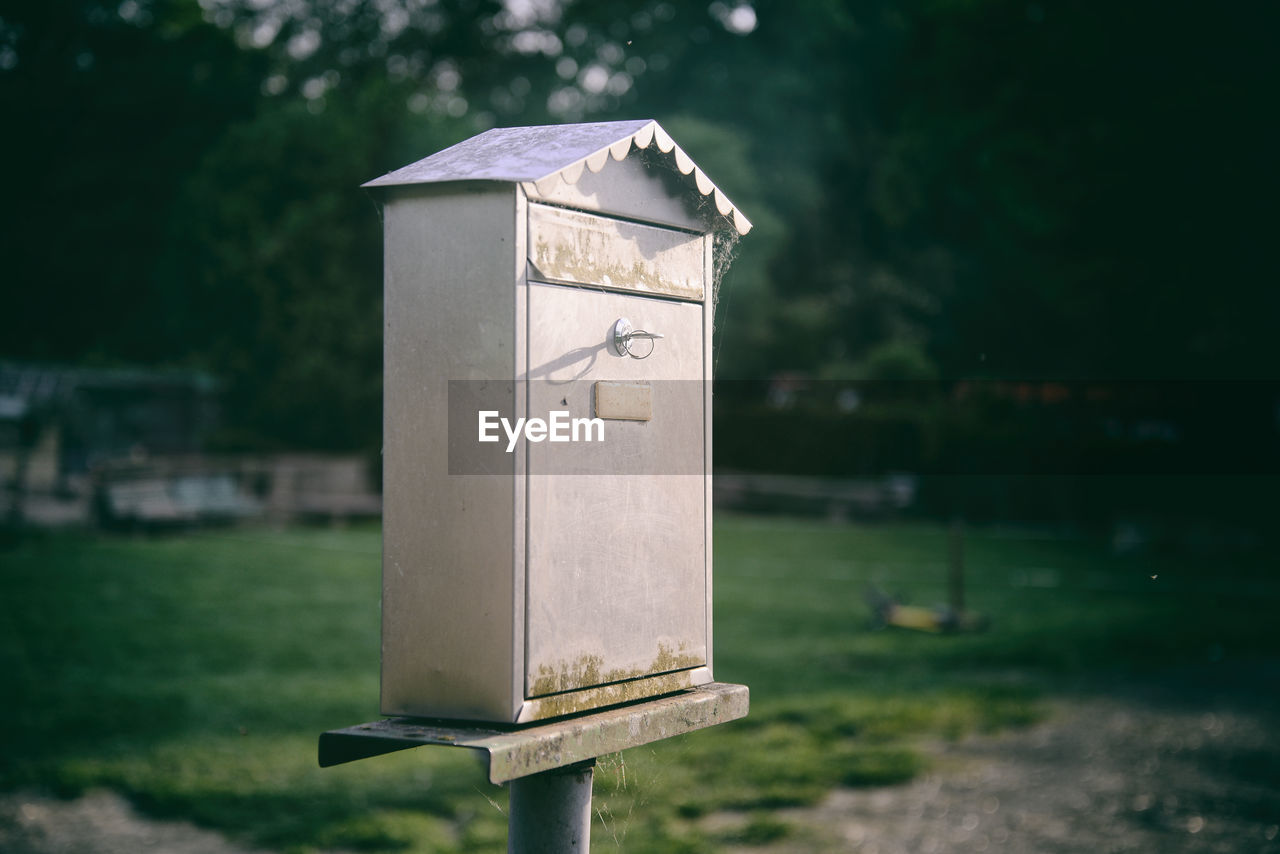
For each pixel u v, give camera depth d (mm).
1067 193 13906
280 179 32094
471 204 1809
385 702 1861
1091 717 8602
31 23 39094
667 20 43219
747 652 11547
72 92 38625
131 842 5629
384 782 6590
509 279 1782
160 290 35750
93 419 26984
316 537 22562
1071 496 27141
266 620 12969
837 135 39281
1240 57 12555
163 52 39500
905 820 6094
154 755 7078
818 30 38156
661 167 2082
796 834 5820
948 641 12258
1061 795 6578
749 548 22375
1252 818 6156
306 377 30656
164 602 14055
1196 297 14516
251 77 40531
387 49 42375
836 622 13727
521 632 1789
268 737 7672
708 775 6742
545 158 1879
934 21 15969
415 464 1846
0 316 39531
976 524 27828
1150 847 5688
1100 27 13102
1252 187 12773
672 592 2107
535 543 1813
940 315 36719
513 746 1671
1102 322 18438
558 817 1898
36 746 7273
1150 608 15102
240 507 23922
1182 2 12531
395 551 1861
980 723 8297
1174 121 12664
